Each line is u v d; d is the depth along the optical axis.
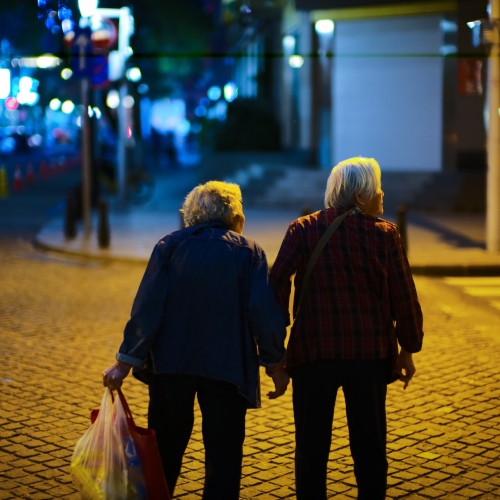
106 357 8.90
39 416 6.86
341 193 4.47
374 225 4.39
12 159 61.62
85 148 19.09
